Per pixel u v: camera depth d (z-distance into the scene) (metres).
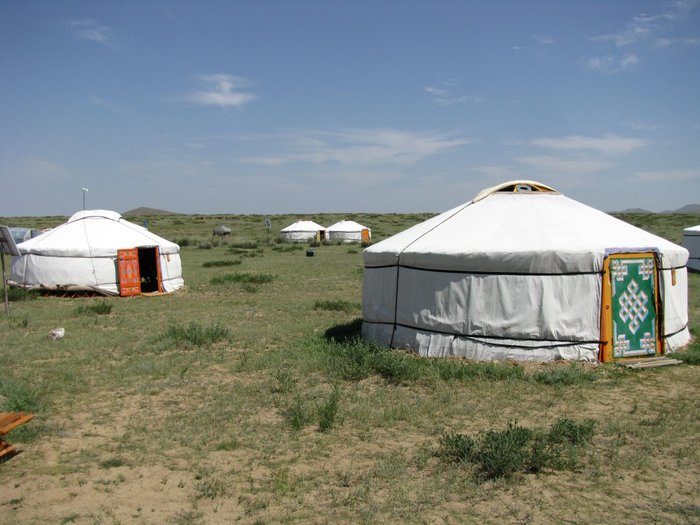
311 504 4.46
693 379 7.74
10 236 13.00
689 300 14.51
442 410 6.57
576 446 5.43
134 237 17.83
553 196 10.43
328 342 10.06
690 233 22.30
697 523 4.13
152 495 4.62
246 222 75.50
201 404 6.93
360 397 7.02
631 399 6.91
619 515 4.26
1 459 5.33
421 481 4.81
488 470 4.96
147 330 11.52
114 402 7.02
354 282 19.95
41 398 7.04
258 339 10.52
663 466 5.09
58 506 4.44
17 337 10.78
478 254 8.62
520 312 8.54
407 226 62.12
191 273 22.88
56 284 16.86
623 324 8.62
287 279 20.89
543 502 4.44
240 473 5.02
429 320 9.18
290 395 7.18
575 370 7.79
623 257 8.59
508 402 6.82
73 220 18.06
